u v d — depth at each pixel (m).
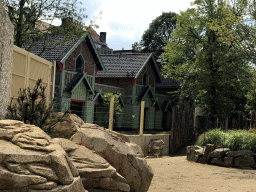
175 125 18.52
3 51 5.42
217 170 10.20
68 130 5.91
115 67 31.61
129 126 29.89
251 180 8.50
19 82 8.16
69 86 21.84
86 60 24.75
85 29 18.94
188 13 29.12
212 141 12.88
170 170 9.88
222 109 26.83
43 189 3.24
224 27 19.77
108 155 5.48
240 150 11.19
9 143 3.57
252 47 19.45
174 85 36.81
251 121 19.28
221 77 26.55
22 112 5.79
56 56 21.28
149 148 15.42
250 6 19.48
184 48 29.17
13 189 3.13
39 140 3.76
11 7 15.70
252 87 24.31
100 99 26.22
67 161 3.72
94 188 4.64
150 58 33.12
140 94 31.27
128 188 5.00
